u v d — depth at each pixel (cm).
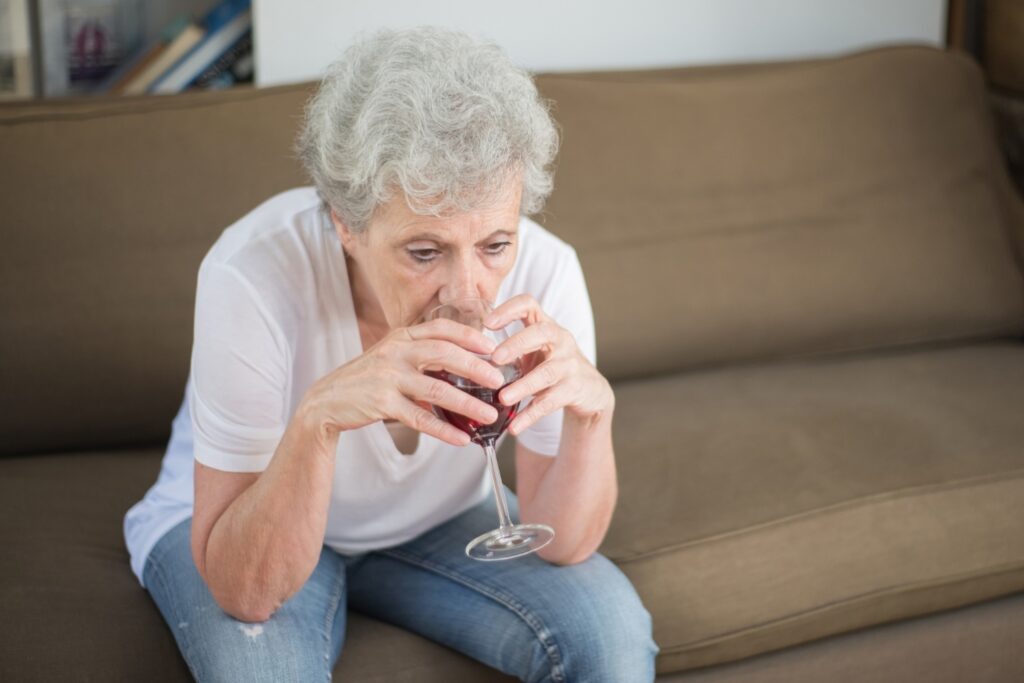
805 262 235
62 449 200
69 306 194
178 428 164
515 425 125
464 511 164
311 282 141
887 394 215
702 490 180
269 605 136
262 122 208
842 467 186
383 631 155
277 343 138
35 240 194
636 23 273
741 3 281
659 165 231
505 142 119
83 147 199
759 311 231
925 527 179
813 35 289
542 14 265
